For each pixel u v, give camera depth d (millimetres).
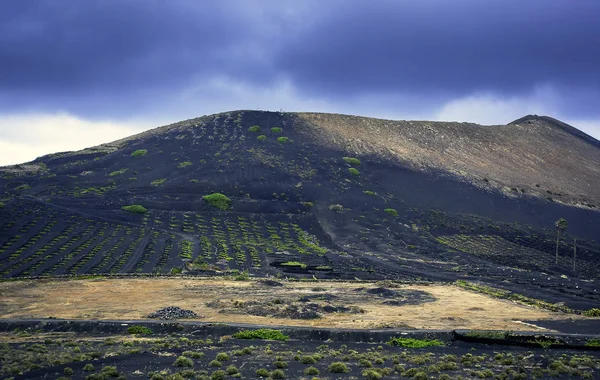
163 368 33281
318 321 52156
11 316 51781
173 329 46438
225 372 32531
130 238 107562
